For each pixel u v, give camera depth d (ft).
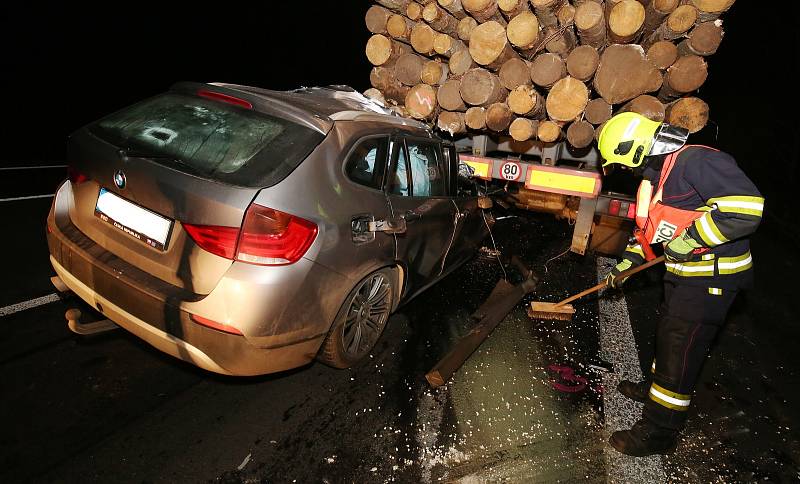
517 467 7.50
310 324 7.28
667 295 8.02
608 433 8.49
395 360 9.96
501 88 13.32
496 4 11.96
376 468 7.19
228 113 7.64
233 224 6.28
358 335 9.14
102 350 8.96
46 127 29.66
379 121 8.95
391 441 7.75
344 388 8.89
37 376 8.07
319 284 7.19
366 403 8.56
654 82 11.30
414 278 10.55
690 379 7.77
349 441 7.65
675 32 10.82
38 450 6.68
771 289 16.01
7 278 11.16
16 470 6.33
